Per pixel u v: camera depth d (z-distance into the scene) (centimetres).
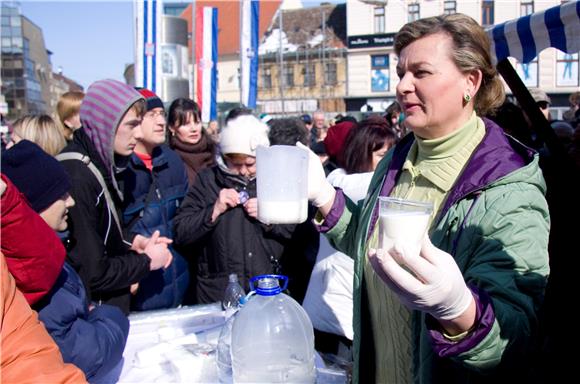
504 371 97
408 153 139
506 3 1862
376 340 139
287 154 134
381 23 2584
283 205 134
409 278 83
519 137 241
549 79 2006
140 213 250
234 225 237
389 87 2611
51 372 99
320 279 220
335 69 2844
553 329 182
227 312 194
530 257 99
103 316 161
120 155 219
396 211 92
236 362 136
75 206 189
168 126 357
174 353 163
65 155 201
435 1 2223
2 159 157
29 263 128
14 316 102
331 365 189
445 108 118
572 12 172
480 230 105
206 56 891
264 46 3089
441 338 91
